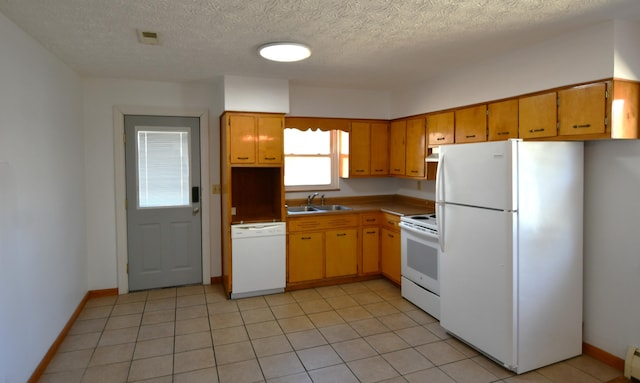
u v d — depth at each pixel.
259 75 3.88
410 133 4.44
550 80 2.77
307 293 4.18
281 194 4.14
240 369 2.68
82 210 3.80
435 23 2.46
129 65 3.43
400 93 4.64
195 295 4.11
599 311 2.79
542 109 2.83
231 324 3.40
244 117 3.95
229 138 3.91
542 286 2.65
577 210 2.77
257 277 4.06
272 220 4.09
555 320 2.72
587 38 2.52
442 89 3.88
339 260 4.41
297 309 3.74
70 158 3.44
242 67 3.55
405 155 4.55
